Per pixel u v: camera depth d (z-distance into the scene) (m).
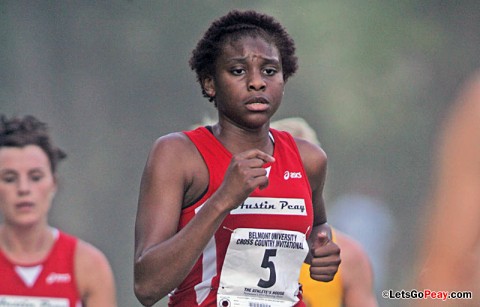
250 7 63.75
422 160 65.56
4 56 60.28
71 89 61.75
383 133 65.75
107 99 62.44
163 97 63.28
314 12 64.44
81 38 62.50
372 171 64.19
